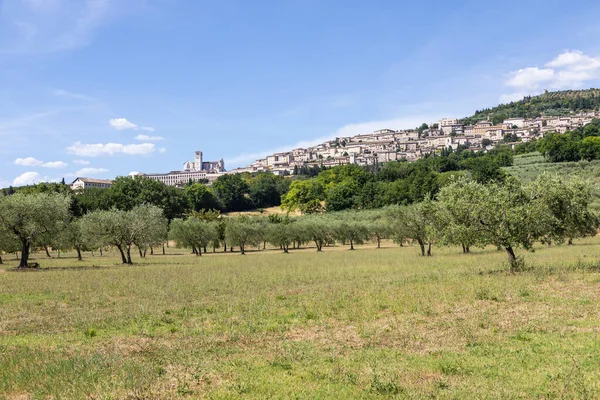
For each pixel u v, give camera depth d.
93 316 18.80
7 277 35.66
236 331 15.43
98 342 14.54
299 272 35.59
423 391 9.30
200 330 15.87
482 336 13.55
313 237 81.06
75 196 121.69
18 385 10.25
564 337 12.93
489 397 8.84
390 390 9.45
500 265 32.41
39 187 116.38
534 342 12.58
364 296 21.53
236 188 186.50
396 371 10.60
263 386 9.96
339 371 10.84
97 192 135.75
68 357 12.55
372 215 112.50
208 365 11.67
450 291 21.59
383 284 25.95
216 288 27.02
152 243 58.28
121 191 125.12
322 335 14.72
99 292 26.23
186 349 13.38
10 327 17.05
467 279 25.64
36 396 9.68
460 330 14.20
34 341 14.79
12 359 12.10
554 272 26.48
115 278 33.78
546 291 20.53
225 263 49.66
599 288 20.67
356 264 42.06
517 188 28.94
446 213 29.34
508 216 27.48
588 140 150.88
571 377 9.55
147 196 124.38
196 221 83.69
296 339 14.34
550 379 9.69
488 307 17.72
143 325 16.95
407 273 31.84
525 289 20.70
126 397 9.43
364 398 9.12
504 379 9.88
